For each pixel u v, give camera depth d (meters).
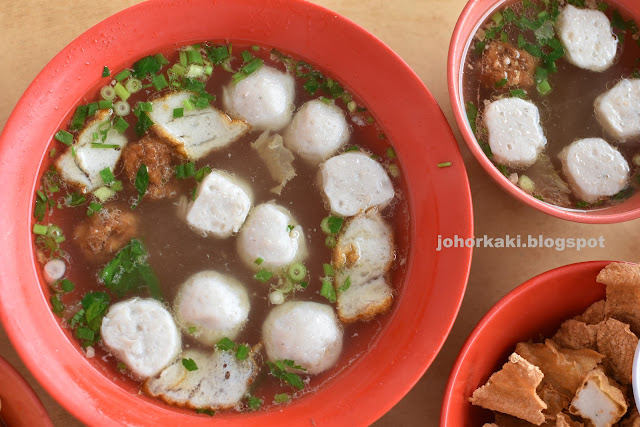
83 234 0.37
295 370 0.37
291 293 0.38
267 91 0.38
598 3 0.41
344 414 0.35
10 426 0.35
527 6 0.41
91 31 0.36
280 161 0.39
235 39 0.38
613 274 0.36
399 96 0.37
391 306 0.37
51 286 0.37
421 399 0.39
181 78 0.39
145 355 0.36
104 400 0.35
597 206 0.39
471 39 0.40
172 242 0.38
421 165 0.37
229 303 0.37
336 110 0.39
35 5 0.41
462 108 0.37
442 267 0.36
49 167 0.37
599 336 0.36
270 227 0.37
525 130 0.39
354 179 0.38
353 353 0.37
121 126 0.38
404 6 0.42
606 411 0.35
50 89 0.36
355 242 0.38
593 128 0.40
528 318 0.38
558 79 0.40
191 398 0.36
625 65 0.40
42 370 0.34
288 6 0.37
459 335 0.40
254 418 0.36
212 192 0.37
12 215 0.35
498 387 0.35
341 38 0.37
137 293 0.37
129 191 0.38
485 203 0.41
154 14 0.36
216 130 0.39
